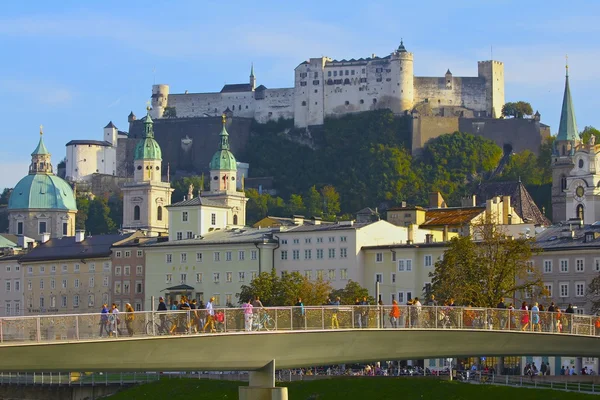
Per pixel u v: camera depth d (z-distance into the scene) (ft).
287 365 577.02
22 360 482.28
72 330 490.90
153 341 515.50
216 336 536.01
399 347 625.41
